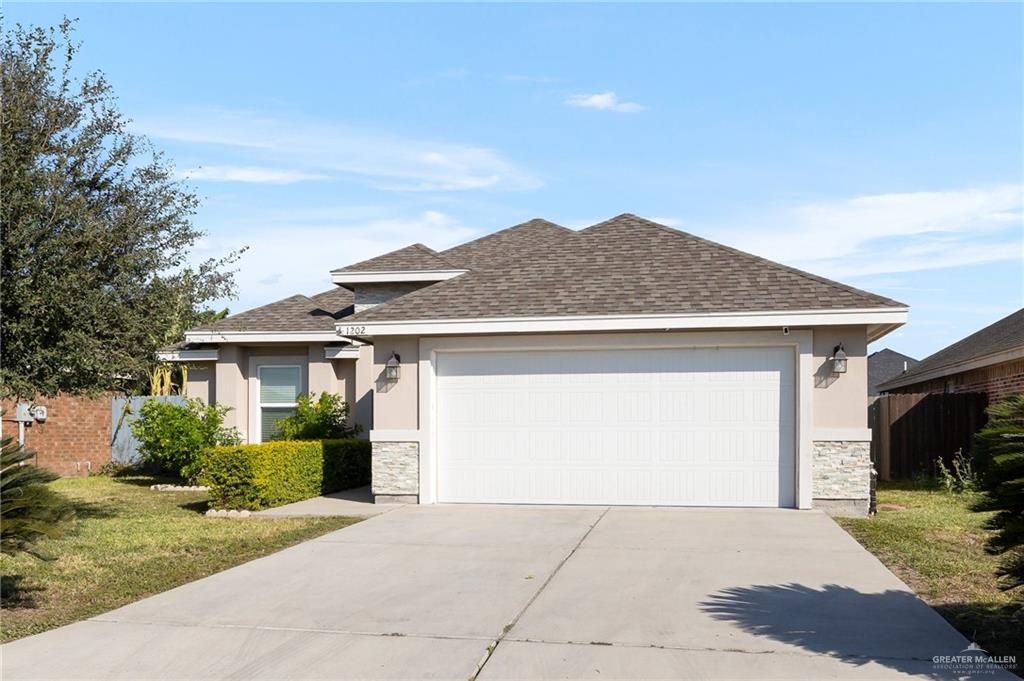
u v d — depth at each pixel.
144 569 10.19
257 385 20.30
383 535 12.01
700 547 10.89
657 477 14.41
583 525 12.61
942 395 19.64
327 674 6.47
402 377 15.21
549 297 14.90
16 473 8.16
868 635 7.27
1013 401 7.13
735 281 14.61
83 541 11.88
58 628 7.80
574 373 14.73
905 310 13.31
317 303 21.83
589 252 16.30
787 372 14.10
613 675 6.36
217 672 6.55
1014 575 6.89
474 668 6.55
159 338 13.21
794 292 14.03
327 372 19.64
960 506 14.93
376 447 15.26
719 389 14.25
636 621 7.70
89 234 12.11
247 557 10.84
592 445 14.64
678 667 6.51
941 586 8.94
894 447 19.89
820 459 13.77
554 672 6.44
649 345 14.41
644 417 14.48
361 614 8.04
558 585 9.03
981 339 23.44
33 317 11.87
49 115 12.28
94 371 12.42
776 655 6.77
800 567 9.73
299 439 18.38
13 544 7.95
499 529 12.37
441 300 15.38
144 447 20.11
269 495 14.85
